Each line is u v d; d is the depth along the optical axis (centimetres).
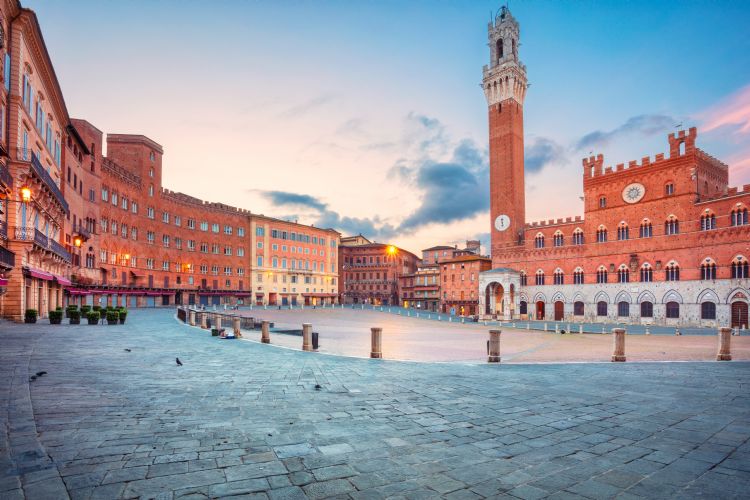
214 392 1169
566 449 773
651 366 1831
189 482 591
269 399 1102
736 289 6156
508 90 9594
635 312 7306
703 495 589
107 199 7875
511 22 9838
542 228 8800
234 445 748
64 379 1255
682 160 6912
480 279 9238
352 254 14538
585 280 8044
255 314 7556
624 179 7638
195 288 10075
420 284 12850
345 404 1067
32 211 3812
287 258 12412
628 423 945
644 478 647
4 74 3291
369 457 711
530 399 1170
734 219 6253
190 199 10356
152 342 2392
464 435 842
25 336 2319
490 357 1941
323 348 3177
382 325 6606
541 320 8644
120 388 1177
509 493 587
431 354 2928
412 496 569
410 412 1005
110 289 7450
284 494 563
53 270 4681
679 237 6869
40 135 4219
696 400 1177
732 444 809
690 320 6650
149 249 9106
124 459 667
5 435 712
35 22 3622
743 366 1858
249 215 11675
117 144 8975
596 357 2855
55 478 561
